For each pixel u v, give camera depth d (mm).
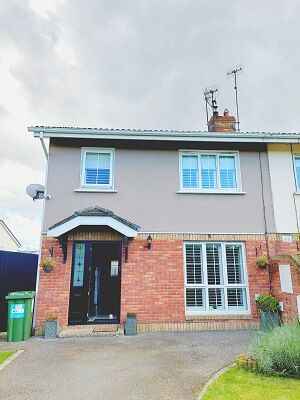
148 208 9312
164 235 9102
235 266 9180
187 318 8461
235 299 8914
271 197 9703
